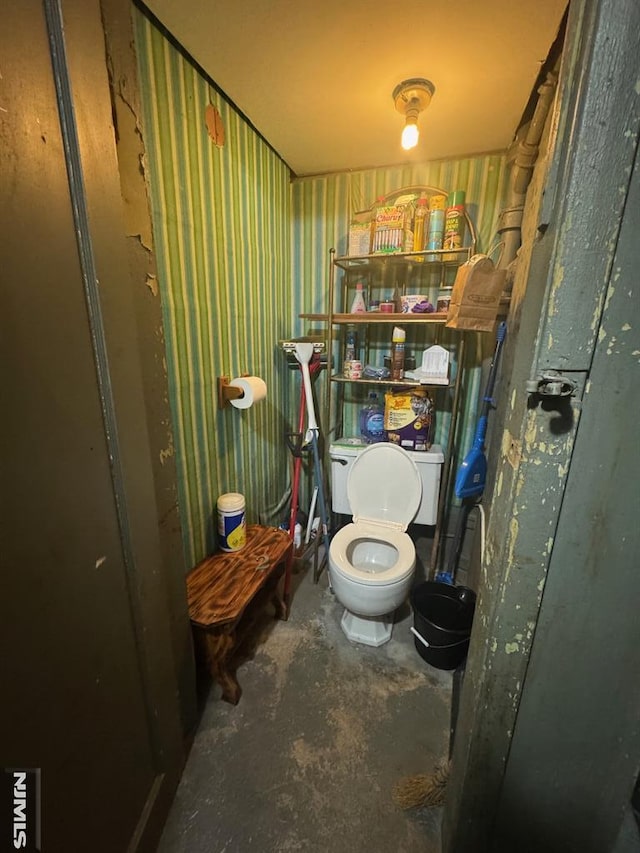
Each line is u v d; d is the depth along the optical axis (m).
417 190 1.71
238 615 1.18
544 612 0.61
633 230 0.47
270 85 1.19
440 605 1.61
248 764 1.10
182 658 1.10
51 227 0.54
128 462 0.75
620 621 0.59
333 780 1.06
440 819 0.98
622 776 0.65
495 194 1.63
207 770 1.08
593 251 0.48
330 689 1.34
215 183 1.27
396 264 1.81
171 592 1.03
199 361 1.28
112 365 0.69
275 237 1.76
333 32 0.96
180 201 1.12
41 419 0.53
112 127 0.67
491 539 0.71
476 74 1.12
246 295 1.54
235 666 1.43
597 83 0.44
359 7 0.89
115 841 0.74
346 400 2.08
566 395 0.52
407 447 1.81
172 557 1.02
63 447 0.58
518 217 1.45
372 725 1.21
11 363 0.48
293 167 1.78
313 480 2.26
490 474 1.40
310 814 0.98
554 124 0.54
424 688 1.35
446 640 1.37
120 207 0.71
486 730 0.70
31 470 0.52
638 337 0.49
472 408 1.86
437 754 1.13
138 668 0.83
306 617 1.68
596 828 0.70
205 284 1.27
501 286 1.35
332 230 1.87
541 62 1.06
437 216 1.57
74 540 0.61
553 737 0.67
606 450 0.53
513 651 0.64
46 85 0.52
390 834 0.95
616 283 0.49
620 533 0.56
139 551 0.80
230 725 1.21
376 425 1.91
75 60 0.57
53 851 0.57
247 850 0.92
